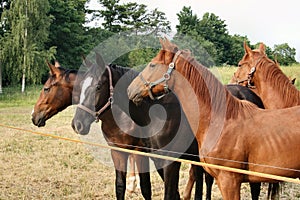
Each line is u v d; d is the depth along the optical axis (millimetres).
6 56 30359
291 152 3520
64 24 37344
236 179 3629
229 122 3666
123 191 4785
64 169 7363
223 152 3615
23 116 16328
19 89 30922
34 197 5777
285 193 5980
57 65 5953
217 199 5926
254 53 5324
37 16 31266
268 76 4992
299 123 3611
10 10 31344
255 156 3592
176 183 4469
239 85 5621
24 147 9344
